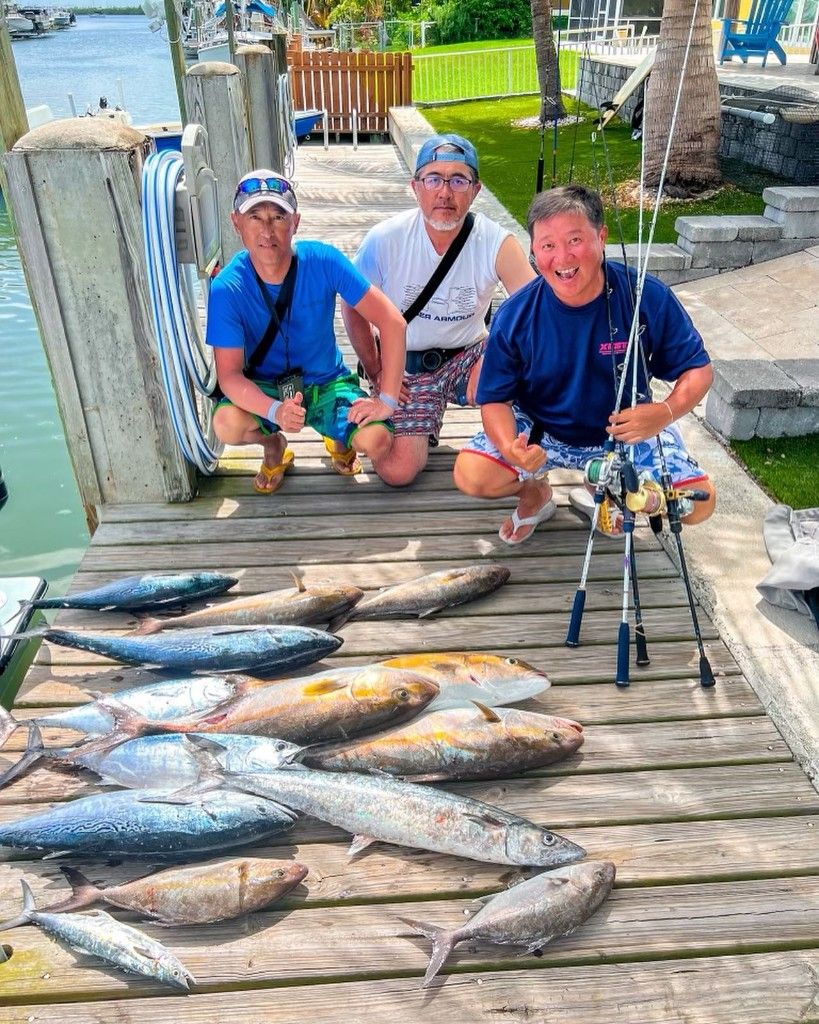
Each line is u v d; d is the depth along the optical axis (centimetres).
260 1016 190
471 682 266
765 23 1523
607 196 931
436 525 377
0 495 345
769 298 642
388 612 314
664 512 288
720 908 213
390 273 373
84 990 195
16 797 242
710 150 918
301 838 232
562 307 299
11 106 353
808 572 317
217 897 206
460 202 346
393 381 364
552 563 351
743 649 304
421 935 206
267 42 1144
